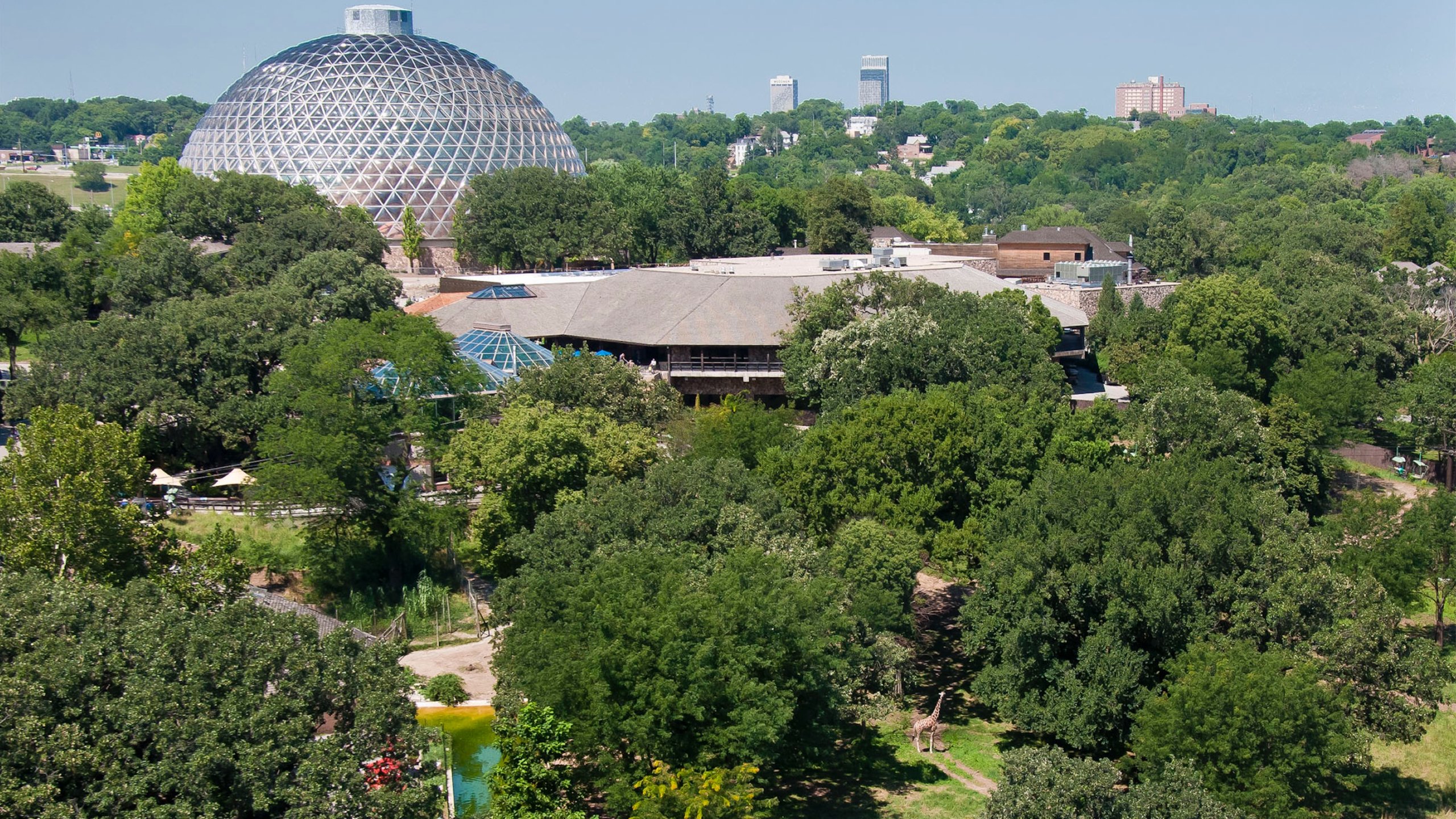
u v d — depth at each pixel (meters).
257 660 40.81
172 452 87.12
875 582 61.94
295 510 79.12
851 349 92.44
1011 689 59.62
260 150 190.38
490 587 78.00
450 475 75.88
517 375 97.06
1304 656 58.12
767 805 47.44
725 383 111.56
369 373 78.50
